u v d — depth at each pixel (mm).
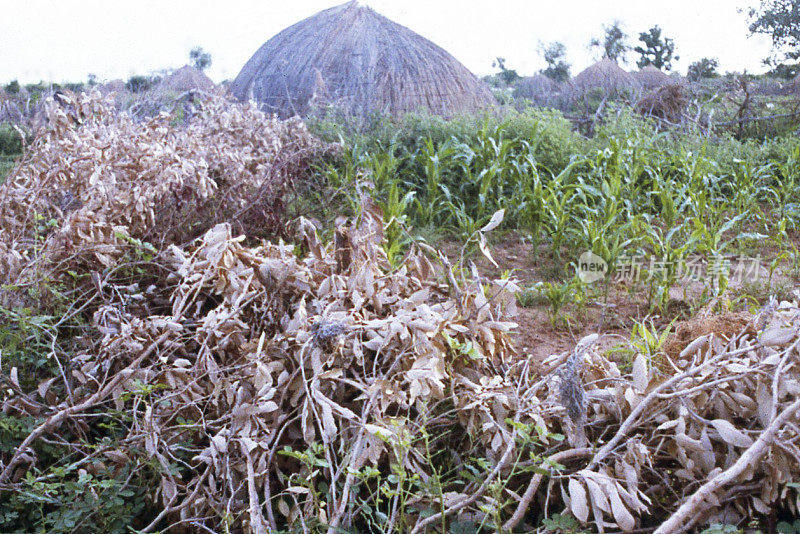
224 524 2547
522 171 7930
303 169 6883
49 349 3502
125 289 3900
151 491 2885
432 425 2982
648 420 2695
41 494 2643
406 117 10430
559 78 36375
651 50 47750
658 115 14039
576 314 5238
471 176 8023
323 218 6863
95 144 4750
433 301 3799
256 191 6020
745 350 2664
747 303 5164
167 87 14914
